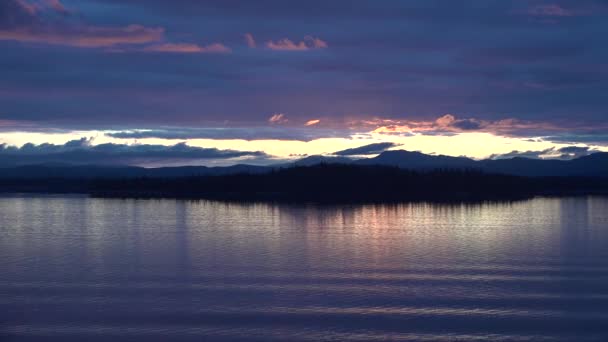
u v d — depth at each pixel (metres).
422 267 26.30
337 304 19.62
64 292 21.55
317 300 20.16
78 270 25.95
